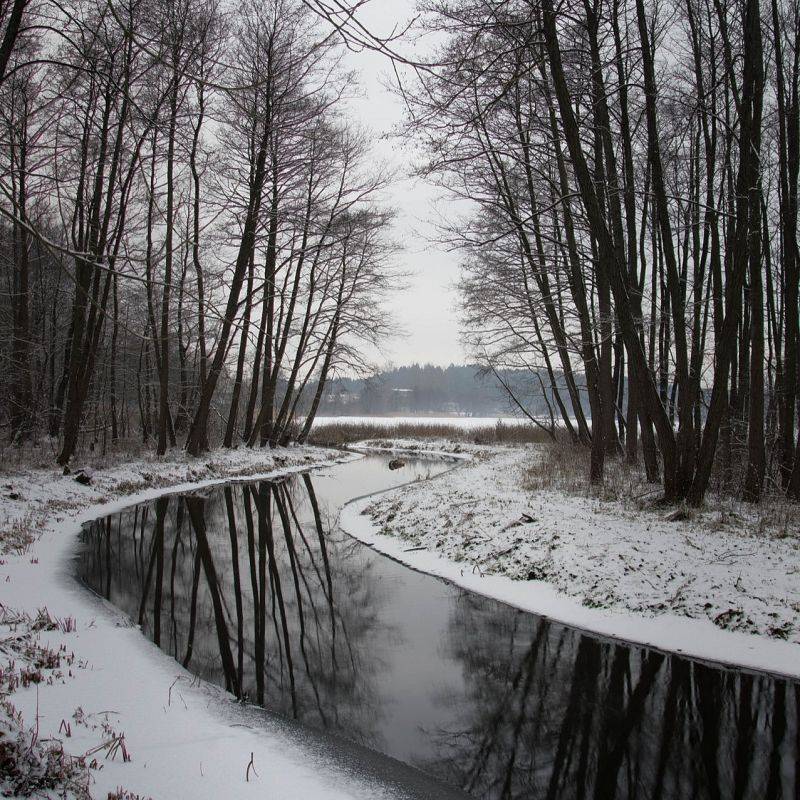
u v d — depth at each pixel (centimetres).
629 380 1780
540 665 702
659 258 1902
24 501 1352
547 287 1798
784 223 1346
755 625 726
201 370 2384
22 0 522
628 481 1482
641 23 1156
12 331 1948
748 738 558
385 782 461
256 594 955
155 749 457
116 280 1694
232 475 2198
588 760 520
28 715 473
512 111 1379
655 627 768
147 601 894
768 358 1673
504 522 1165
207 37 1102
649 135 1204
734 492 1362
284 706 595
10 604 775
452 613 874
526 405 3019
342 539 1348
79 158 1766
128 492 1697
